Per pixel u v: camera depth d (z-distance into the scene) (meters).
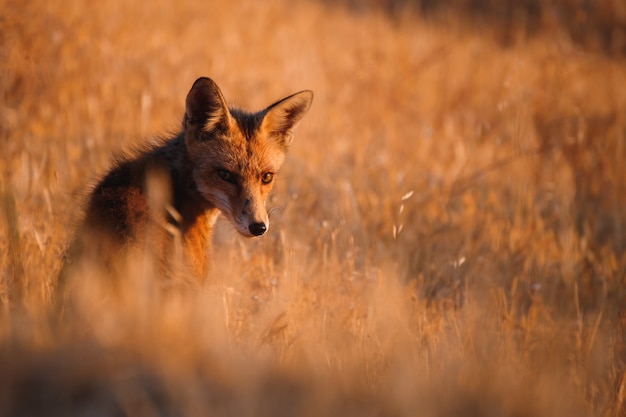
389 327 9.14
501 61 31.33
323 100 22.81
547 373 8.45
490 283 12.12
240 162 10.30
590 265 14.13
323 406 6.62
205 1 29.08
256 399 6.59
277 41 27.52
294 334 8.67
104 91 18.45
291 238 13.03
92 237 8.55
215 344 7.40
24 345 6.97
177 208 9.89
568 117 23.55
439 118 24.50
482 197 17.00
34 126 16.31
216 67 22.23
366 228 14.05
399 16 40.84
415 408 6.92
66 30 19.84
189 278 8.86
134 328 7.24
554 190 18.03
